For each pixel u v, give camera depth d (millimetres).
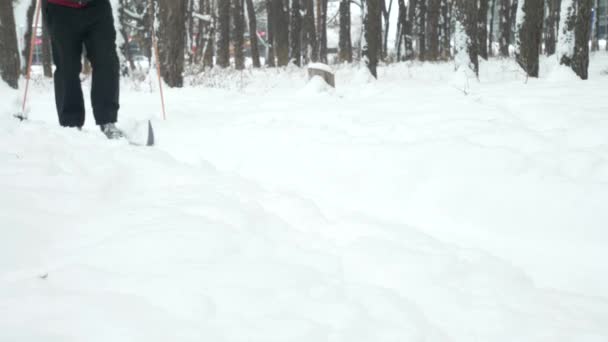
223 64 29031
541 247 2811
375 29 17766
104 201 2965
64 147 3797
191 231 2426
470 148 3611
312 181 3689
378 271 2453
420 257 2561
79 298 1802
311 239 2752
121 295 1850
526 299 2348
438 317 2162
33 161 3330
